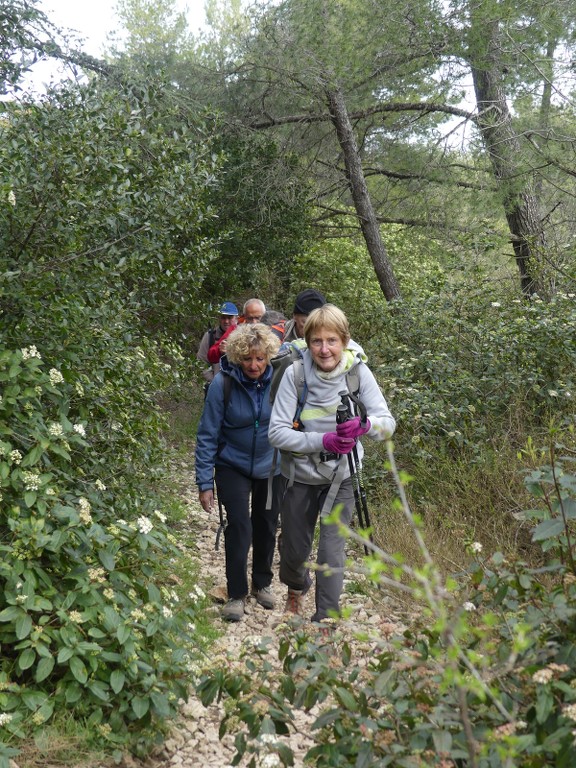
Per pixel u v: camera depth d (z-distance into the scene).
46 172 4.76
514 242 11.99
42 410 3.92
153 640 3.55
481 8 10.27
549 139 10.67
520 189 10.90
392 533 5.81
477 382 7.29
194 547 6.31
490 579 2.73
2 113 5.41
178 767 3.18
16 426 3.70
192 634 3.91
